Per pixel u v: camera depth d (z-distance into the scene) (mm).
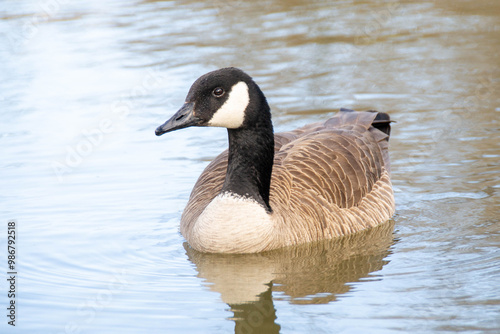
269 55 23328
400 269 11219
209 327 9594
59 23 27594
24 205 14250
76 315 10008
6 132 17906
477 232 12523
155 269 11625
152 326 9641
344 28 26141
